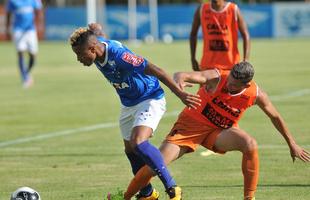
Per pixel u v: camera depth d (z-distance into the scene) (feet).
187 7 368.48
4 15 381.40
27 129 118.83
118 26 369.91
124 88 64.85
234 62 103.24
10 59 284.20
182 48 311.47
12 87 187.21
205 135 65.98
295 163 86.12
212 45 103.40
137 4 442.50
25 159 93.30
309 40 347.56
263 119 123.65
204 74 64.54
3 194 73.92
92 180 79.71
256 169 63.16
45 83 195.83
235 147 64.03
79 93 171.12
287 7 362.12
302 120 119.34
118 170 84.94
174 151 64.90
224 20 102.27
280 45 321.32
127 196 64.95
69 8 377.50
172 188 61.77
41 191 74.79
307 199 68.74
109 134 112.16
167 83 62.69
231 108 64.75
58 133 114.11
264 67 225.35
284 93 158.51
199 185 75.97
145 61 62.95
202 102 65.36
